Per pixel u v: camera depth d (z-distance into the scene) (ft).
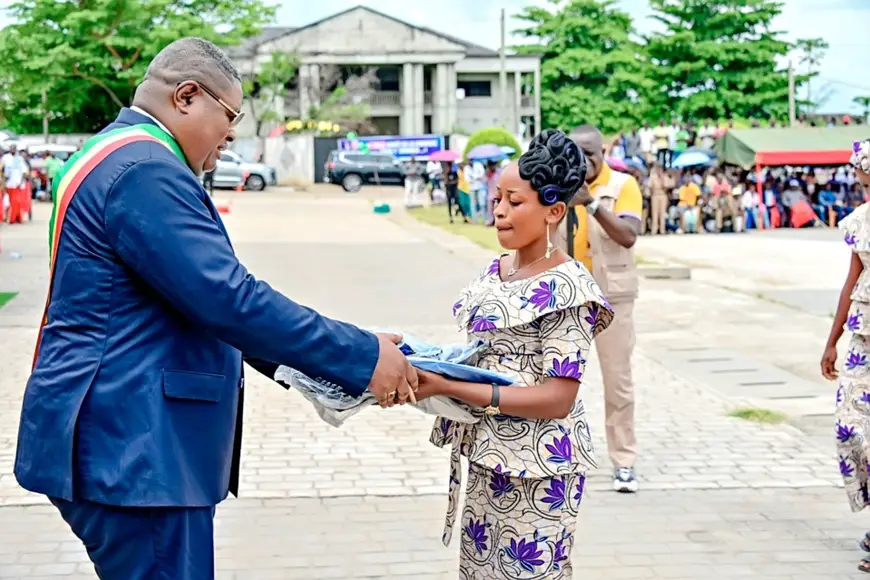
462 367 8.41
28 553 13.79
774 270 50.62
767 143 77.92
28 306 35.58
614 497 16.56
